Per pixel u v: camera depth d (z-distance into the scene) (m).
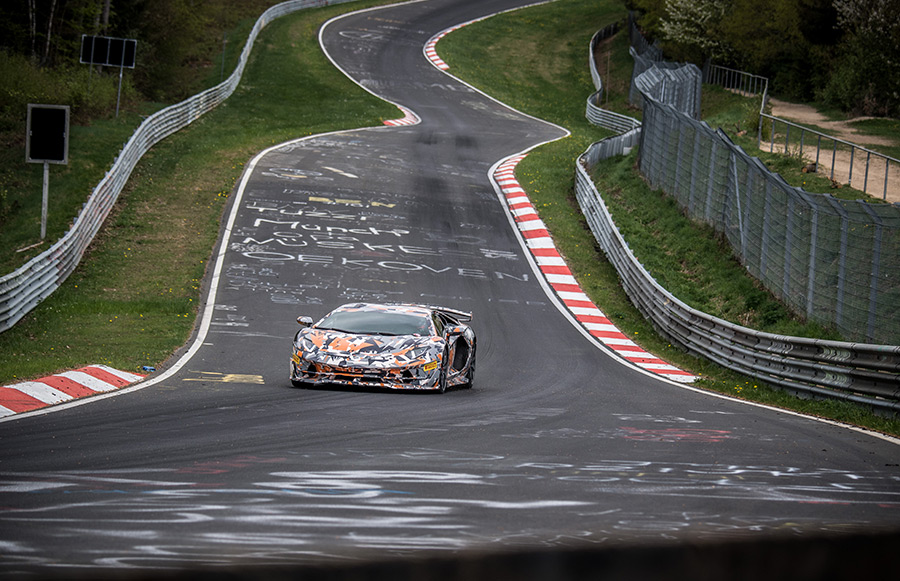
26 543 14.60
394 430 29.23
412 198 118.94
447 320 50.72
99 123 128.25
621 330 77.19
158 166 118.88
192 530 15.70
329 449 25.08
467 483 21.02
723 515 18.47
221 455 23.52
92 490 18.92
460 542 15.10
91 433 26.66
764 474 24.27
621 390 48.34
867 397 44.25
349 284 82.00
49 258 71.00
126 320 64.31
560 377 53.44
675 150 109.50
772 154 115.25
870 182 100.94
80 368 42.97
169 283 77.69
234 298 74.56
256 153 134.88
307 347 41.88
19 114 122.69
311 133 156.25
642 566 11.26
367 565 11.95
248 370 48.81
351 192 118.25
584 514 18.09
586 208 116.31
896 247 54.38
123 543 14.66
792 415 41.91
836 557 11.99
